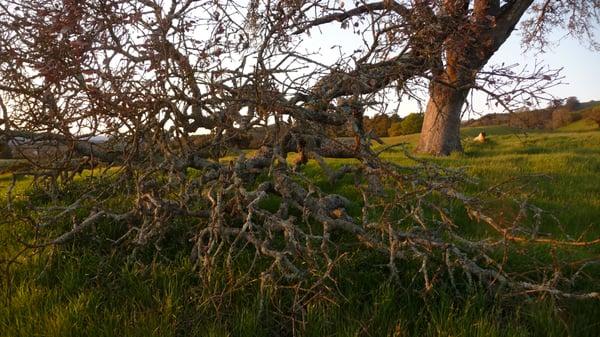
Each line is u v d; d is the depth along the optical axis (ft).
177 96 12.70
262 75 12.88
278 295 11.73
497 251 15.03
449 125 54.85
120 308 11.71
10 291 11.85
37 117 12.85
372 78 14.94
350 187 26.37
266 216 12.80
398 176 14.15
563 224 20.43
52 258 14.32
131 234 15.69
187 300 11.83
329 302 11.47
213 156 15.49
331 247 14.73
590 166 38.45
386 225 12.98
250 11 14.69
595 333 11.01
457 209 21.25
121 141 15.01
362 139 14.87
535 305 11.27
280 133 14.96
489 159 44.42
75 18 11.59
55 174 15.74
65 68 11.51
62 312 11.17
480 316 10.82
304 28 14.52
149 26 12.80
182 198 14.88
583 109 163.63
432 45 16.12
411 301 12.05
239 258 14.12
